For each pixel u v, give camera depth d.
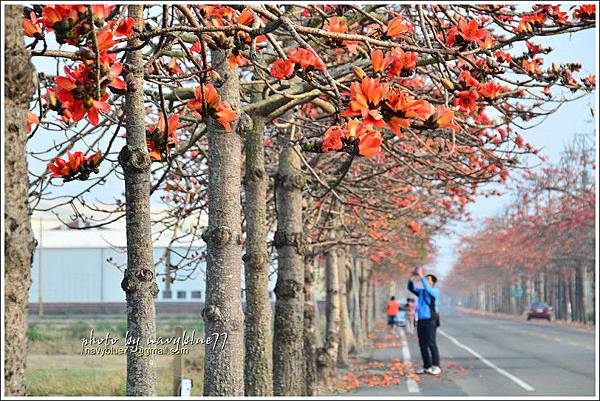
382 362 31.86
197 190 13.86
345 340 29.28
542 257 72.44
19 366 5.23
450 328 65.56
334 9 8.65
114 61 5.80
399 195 18.30
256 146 11.67
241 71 14.28
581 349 38.75
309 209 17.05
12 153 5.20
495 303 156.00
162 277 13.43
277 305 12.84
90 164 7.13
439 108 5.64
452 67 8.38
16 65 5.19
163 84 7.38
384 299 102.19
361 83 5.70
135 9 7.21
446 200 21.56
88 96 5.50
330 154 15.48
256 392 11.56
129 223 7.39
